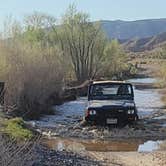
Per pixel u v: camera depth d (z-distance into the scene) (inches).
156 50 6328.7
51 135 692.7
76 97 1422.2
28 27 1923.0
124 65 2824.8
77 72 1975.9
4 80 872.3
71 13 2017.7
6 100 834.2
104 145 634.8
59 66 1218.6
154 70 3452.3
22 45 1055.0
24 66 932.6
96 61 2070.6
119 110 731.4
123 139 674.2
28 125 673.0
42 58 1063.0
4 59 908.0
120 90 791.1
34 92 929.5
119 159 546.9
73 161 513.0
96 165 505.4
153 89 1897.1
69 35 1980.8
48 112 978.7
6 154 370.9
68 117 933.8
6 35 1069.1
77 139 673.6
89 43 2017.7
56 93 1194.0
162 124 812.0
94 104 752.3
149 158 551.5
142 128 737.0
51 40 1943.9
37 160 484.4
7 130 544.4
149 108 1143.0
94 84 794.8
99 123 737.0
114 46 2208.4
